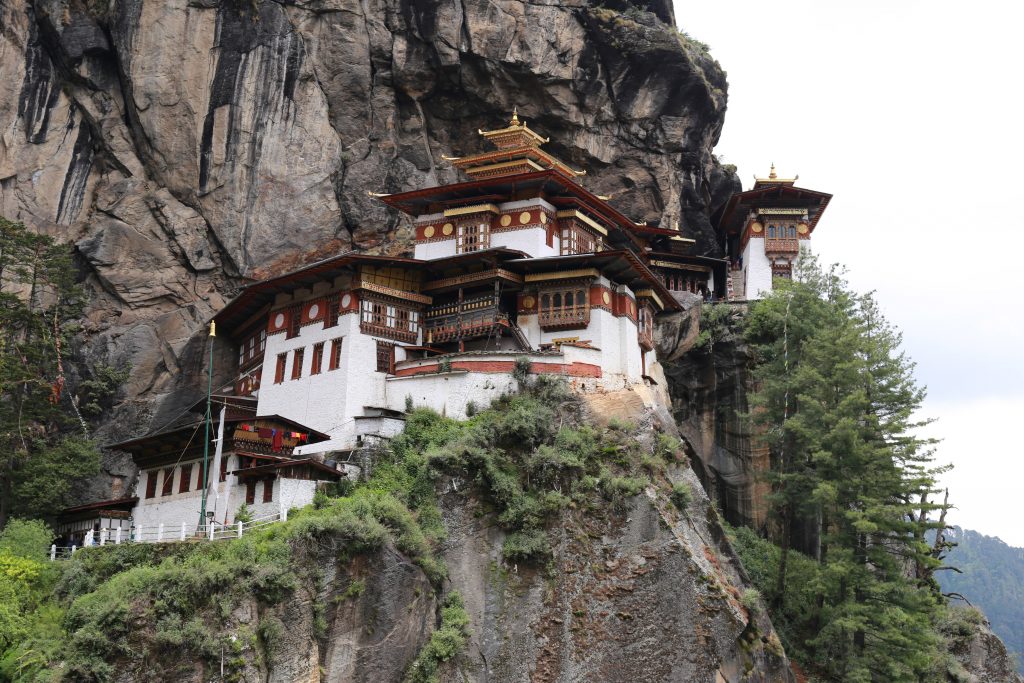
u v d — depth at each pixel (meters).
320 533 51.56
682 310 82.94
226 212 79.75
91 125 80.94
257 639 48.31
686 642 56.91
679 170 95.75
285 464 57.66
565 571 57.78
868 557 65.75
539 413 62.22
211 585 48.28
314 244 81.94
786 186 94.50
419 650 53.22
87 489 71.56
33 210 78.25
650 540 58.94
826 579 65.06
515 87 87.94
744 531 73.44
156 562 51.84
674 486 61.97
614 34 89.62
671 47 90.75
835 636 65.19
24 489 64.06
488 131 88.19
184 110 80.00
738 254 101.44
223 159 80.06
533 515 58.25
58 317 73.44
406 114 87.81
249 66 81.56
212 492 61.28
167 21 80.62
